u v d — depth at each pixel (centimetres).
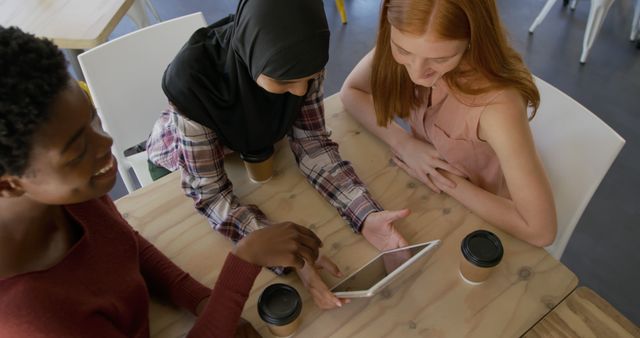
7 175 50
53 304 59
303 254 85
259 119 101
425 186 109
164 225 102
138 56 139
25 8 172
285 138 121
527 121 99
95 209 76
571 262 182
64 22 165
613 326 82
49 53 50
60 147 51
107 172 62
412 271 89
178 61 93
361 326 85
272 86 86
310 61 82
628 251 185
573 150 111
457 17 79
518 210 98
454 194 105
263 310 79
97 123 61
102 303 70
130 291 79
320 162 110
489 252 84
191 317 88
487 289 88
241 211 100
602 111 238
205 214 102
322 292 86
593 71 257
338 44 282
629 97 244
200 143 98
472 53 88
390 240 95
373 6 307
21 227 58
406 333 83
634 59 263
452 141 112
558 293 87
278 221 103
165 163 128
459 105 103
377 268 88
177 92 92
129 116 144
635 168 212
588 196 110
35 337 57
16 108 45
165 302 91
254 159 104
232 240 99
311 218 104
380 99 114
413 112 118
